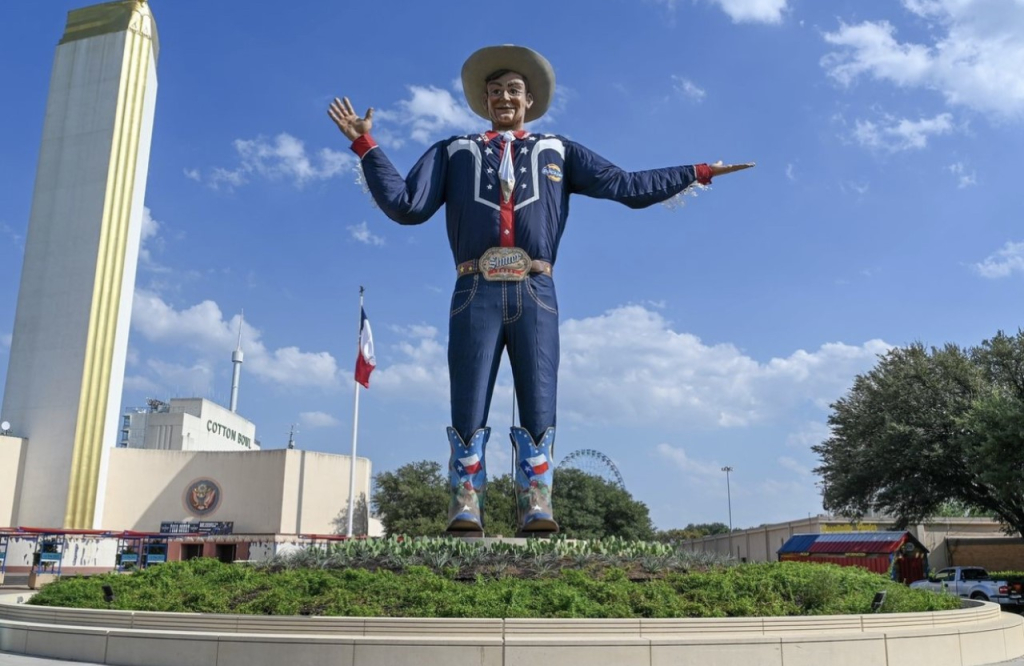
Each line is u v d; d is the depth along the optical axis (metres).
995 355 40.34
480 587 13.65
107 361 51.94
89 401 50.97
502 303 17.86
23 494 49.97
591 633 11.82
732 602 13.34
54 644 13.20
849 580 15.75
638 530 72.94
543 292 18.02
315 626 12.00
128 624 13.14
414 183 17.83
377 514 67.75
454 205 18.36
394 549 16.19
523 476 17.52
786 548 44.47
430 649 11.22
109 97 53.91
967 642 13.71
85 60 54.97
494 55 19.52
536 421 17.69
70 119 54.25
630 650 11.34
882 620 13.31
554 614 12.51
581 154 18.78
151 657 12.21
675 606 13.04
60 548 47.84
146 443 70.69
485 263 18.00
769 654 11.73
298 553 17.08
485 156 18.36
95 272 51.78
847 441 42.66
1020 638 15.65
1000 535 54.03
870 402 42.00
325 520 55.00
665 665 11.39
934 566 51.56
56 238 52.81
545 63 19.78
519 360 17.89
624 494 73.88
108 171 52.91
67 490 49.72
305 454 54.75
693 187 18.56
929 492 40.50
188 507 54.06
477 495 17.44
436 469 67.38
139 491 53.81
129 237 53.97
